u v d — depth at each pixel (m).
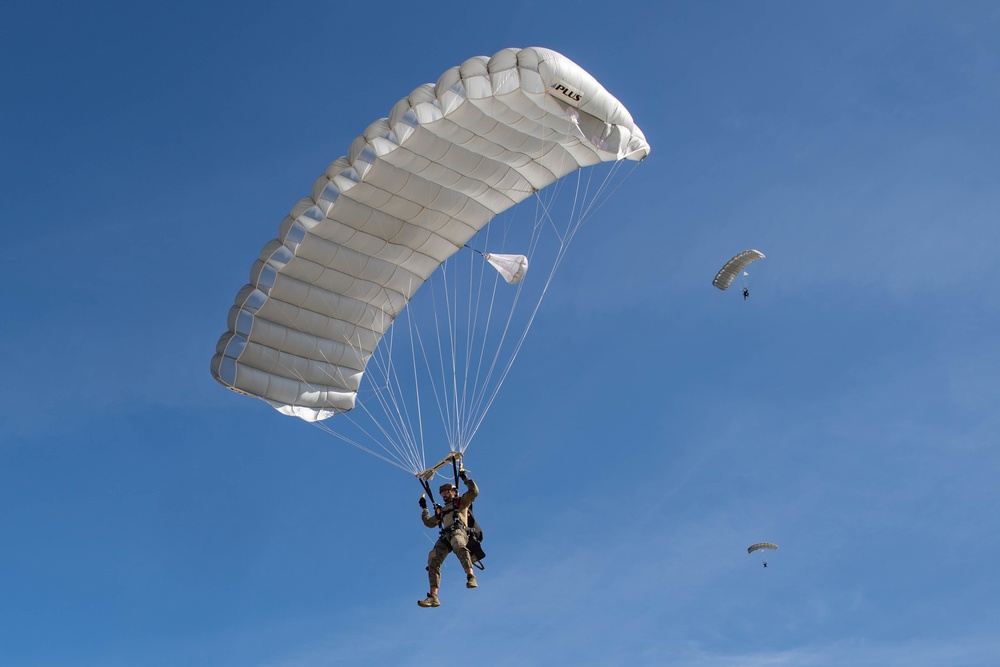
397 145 14.47
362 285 16.77
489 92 13.62
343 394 17.45
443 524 13.95
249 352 16.33
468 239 16.86
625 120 14.30
